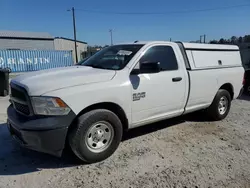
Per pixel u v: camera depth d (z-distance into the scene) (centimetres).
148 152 387
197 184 299
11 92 364
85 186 294
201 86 489
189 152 388
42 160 360
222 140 442
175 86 437
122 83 364
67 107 312
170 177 314
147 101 398
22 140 318
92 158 344
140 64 395
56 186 294
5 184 297
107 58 429
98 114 338
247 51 1725
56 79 331
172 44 455
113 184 298
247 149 404
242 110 670
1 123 534
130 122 387
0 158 365
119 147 405
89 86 332
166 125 523
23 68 2622
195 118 577
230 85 570
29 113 315
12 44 4259
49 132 300
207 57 513
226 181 306
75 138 323
